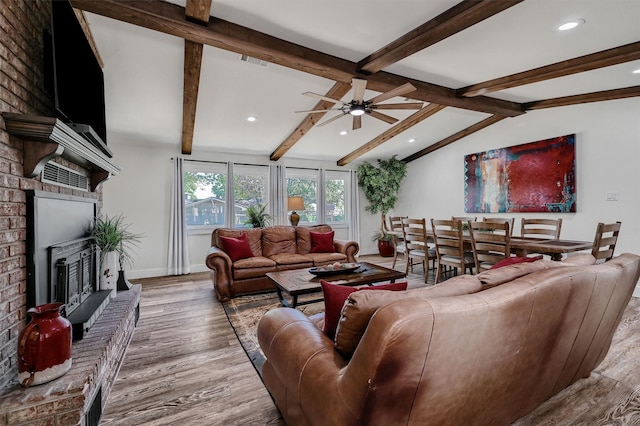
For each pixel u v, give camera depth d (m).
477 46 2.98
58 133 1.64
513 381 1.28
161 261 5.30
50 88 1.85
